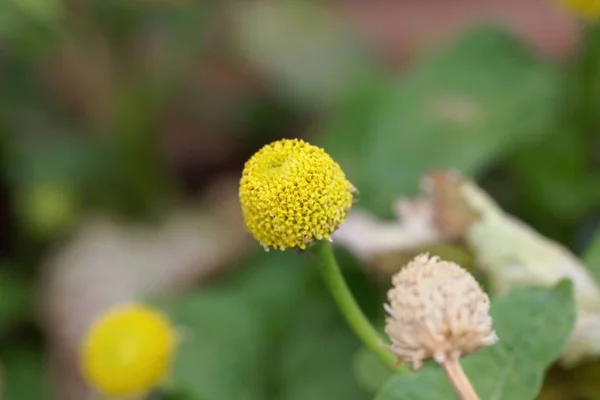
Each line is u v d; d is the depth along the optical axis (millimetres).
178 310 259
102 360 222
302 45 380
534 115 269
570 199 269
